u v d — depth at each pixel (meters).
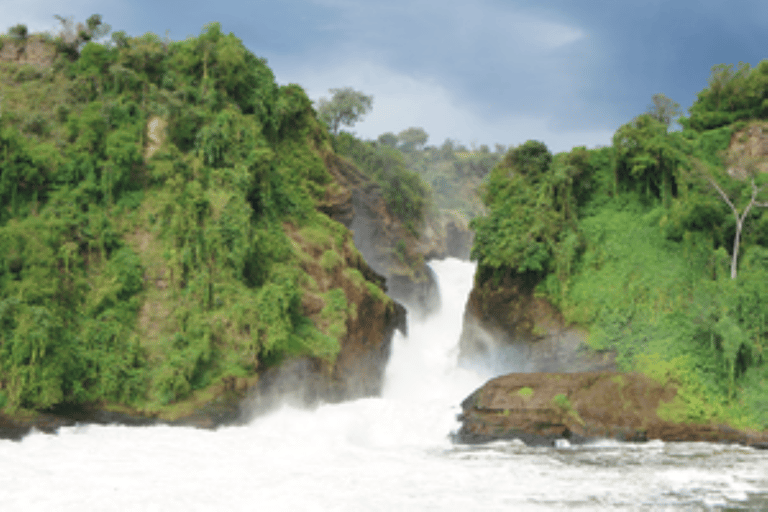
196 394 31.30
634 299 39.91
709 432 31.77
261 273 37.25
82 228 32.09
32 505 18.22
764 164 44.97
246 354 33.19
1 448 24.72
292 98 48.69
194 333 32.28
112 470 22.27
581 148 47.31
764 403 32.22
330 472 23.73
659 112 51.75
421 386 47.41
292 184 45.66
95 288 31.33
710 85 50.81
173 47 42.41
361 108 90.19
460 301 76.62
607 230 44.38
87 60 38.12
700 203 41.22
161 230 34.09
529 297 44.47
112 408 29.34
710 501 20.39
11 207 31.12
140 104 37.72
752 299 35.56
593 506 19.70
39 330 27.48
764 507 19.73
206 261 34.50
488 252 46.75
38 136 34.41
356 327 41.81
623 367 37.47
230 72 42.50
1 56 40.16
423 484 22.22
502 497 20.62
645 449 29.84
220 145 38.41
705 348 35.03
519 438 31.77
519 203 47.25
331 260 42.09
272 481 21.95
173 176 35.75
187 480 21.50
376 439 32.94
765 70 48.44
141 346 31.16
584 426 31.53
